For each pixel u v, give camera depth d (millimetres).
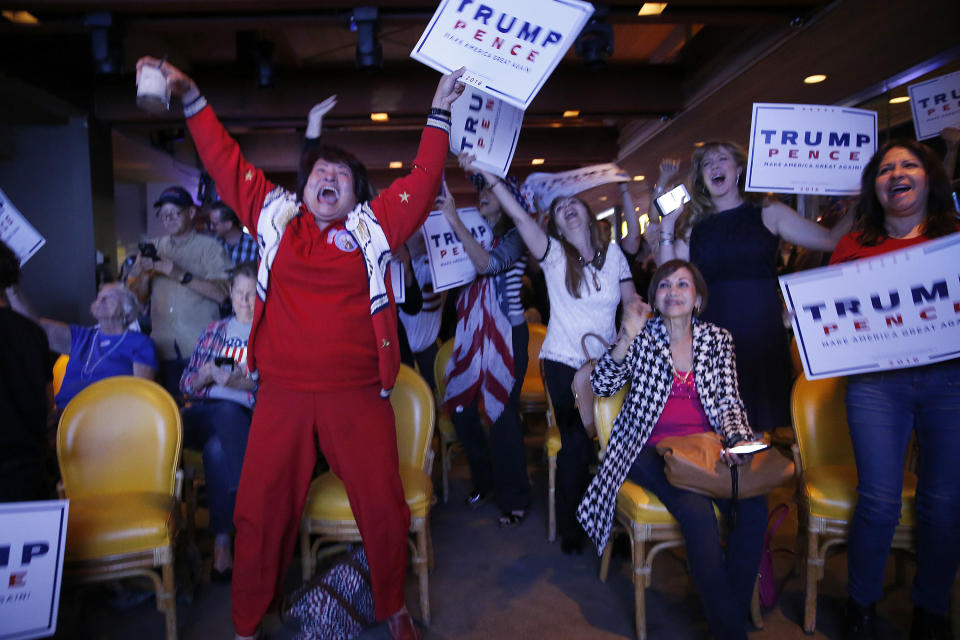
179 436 2324
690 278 2285
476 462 3516
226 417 2641
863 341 2016
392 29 6441
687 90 7031
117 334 2871
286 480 2027
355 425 2020
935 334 1939
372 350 2045
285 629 2260
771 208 2611
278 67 6949
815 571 2205
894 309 1979
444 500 3609
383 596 2086
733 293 2527
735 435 2115
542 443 4875
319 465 2787
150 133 8227
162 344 3434
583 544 3000
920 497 2043
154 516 2084
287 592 2482
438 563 2826
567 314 2875
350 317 1987
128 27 4801
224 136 2055
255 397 2701
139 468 2305
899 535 2123
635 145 9062
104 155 6906
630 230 3396
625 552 2840
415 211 2051
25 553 1748
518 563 2816
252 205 2041
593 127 10062
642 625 2191
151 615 2400
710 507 2094
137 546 2037
